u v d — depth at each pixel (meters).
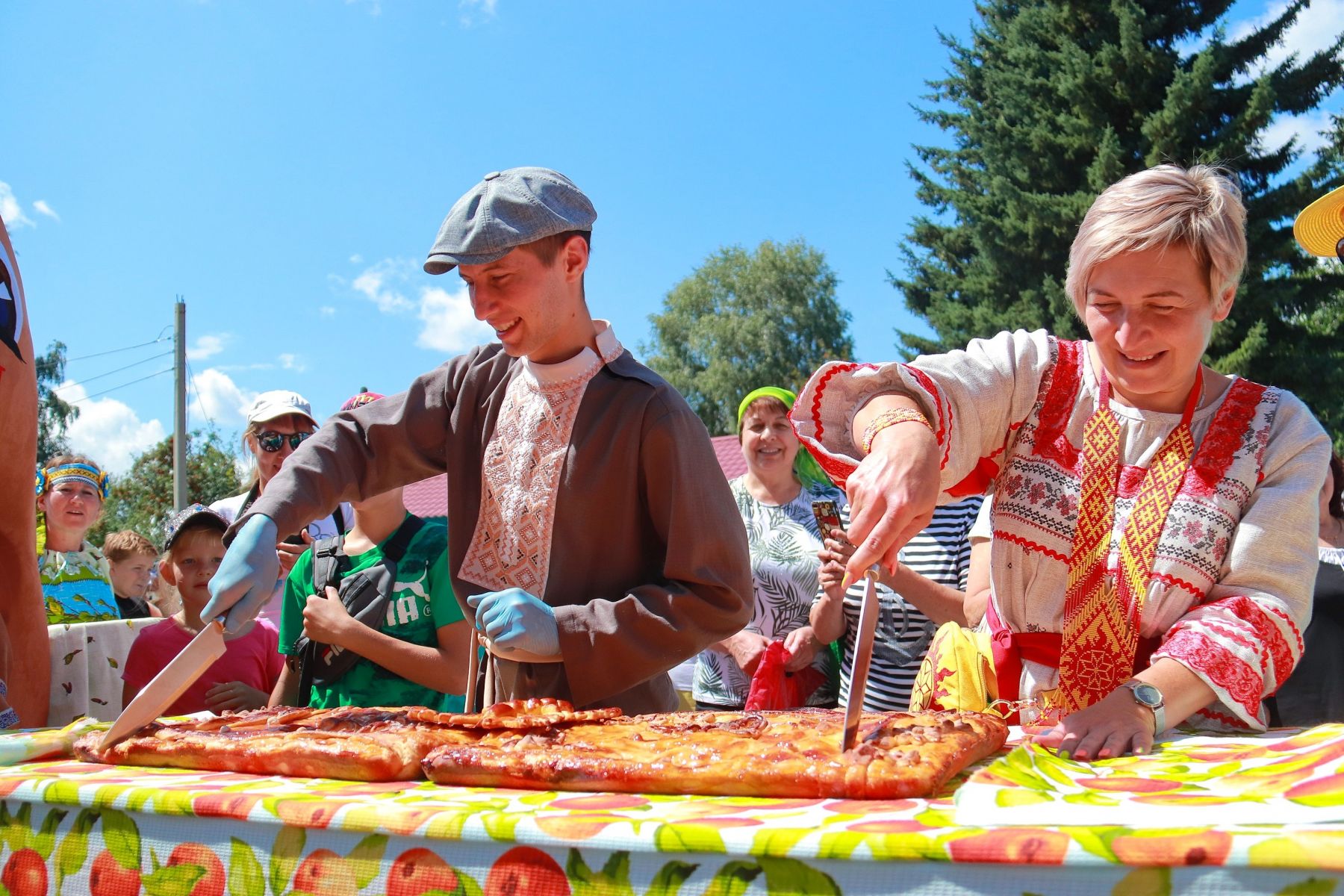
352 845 1.03
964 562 3.11
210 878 1.10
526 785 1.20
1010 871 0.81
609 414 1.93
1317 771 1.02
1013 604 1.60
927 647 3.05
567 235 1.88
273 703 3.11
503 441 2.00
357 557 2.85
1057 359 1.61
